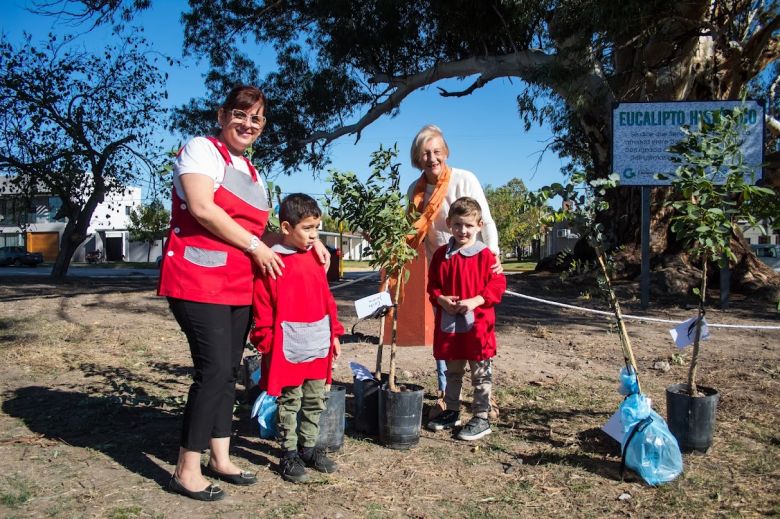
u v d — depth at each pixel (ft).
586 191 12.05
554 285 45.78
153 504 9.77
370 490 10.54
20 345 22.52
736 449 12.47
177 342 23.66
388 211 12.41
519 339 25.29
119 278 66.44
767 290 41.50
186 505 9.77
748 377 18.72
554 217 12.33
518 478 11.15
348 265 136.77
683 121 35.94
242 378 17.48
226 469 10.68
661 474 10.90
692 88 49.08
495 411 14.46
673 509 9.91
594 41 45.93
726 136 11.78
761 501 10.14
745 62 47.57
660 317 33.17
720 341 25.50
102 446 12.32
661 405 15.62
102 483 10.54
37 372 18.52
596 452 12.46
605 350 23.16
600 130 51.42
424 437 13.35
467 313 13.07
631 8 40.45
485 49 58.23
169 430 13.37
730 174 11.62
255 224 10.69
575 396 16.49
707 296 41.52
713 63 48.73
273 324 10.60
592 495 10.46
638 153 36.40
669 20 45.44
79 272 105.40
